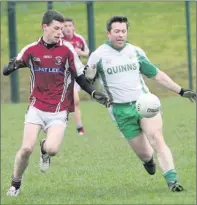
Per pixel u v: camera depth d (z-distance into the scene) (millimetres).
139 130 23812
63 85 22734
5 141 38906
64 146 35750
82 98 61781
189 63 61625
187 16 61750
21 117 50000
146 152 24250
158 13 74812
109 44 23422
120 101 23500
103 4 77188
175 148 33781
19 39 68750
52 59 22438
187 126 41844
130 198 21891
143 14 75062
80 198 22516
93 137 38875
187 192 22234
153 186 24062
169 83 23781
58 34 22312
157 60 68125
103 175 27109
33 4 69625
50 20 22266
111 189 23969
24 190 24469
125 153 32875
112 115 23891
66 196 23031
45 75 22547
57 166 29891
